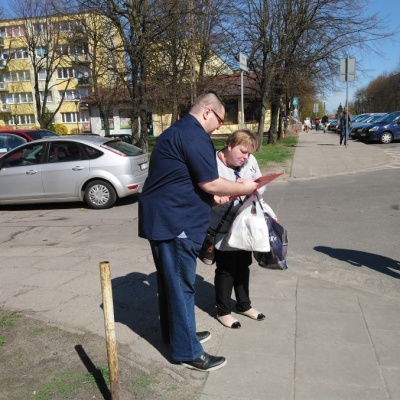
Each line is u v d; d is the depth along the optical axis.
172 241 2.67
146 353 2.99
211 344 3.14
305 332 3.29
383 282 4.36
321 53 18.25
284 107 31.75
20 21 35.12
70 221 7.68
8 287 4.27
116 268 4.75
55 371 2.76
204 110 2.70
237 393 2.57
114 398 2.40
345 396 2.54
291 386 2.63
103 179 8.61
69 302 3.83
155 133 35.50
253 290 4.12
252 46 18.28
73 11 17.25
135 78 14.88
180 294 2.74
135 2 13.70
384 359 2.91
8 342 3.14
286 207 7.93
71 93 53.00
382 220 6.77
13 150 9.00
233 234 3.12
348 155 15.56
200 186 2.61
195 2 15.05
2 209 9.29
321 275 4.56
